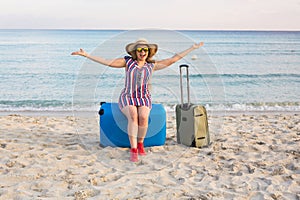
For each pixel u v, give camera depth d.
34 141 4.96
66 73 18.50
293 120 6.68
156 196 3.23
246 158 4.28
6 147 4.64
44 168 3.92
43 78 17.14
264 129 5.81
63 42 37.03
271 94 13.41
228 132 5.55
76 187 3.46
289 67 20.91
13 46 32.25
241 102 11.40
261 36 48.38
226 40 40.56
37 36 47.75
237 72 19.02
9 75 17.89
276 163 4.09
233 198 3.20
